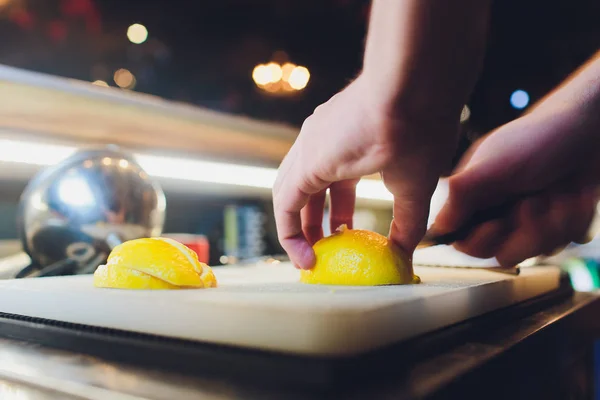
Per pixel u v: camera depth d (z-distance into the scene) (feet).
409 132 0.75
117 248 1.07
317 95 4.28
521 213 1.35
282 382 0.72
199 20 3.73
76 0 3.06
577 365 1.25
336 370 0.70
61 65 3.37
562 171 1.33
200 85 4.12
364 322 0.74
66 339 0.91
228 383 0.75
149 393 0.73
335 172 0.87
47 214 1.43
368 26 0.76
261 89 4.20
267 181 2.82
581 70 1.35
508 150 1.30
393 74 0.70
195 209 3.15
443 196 1.68
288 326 0.74
